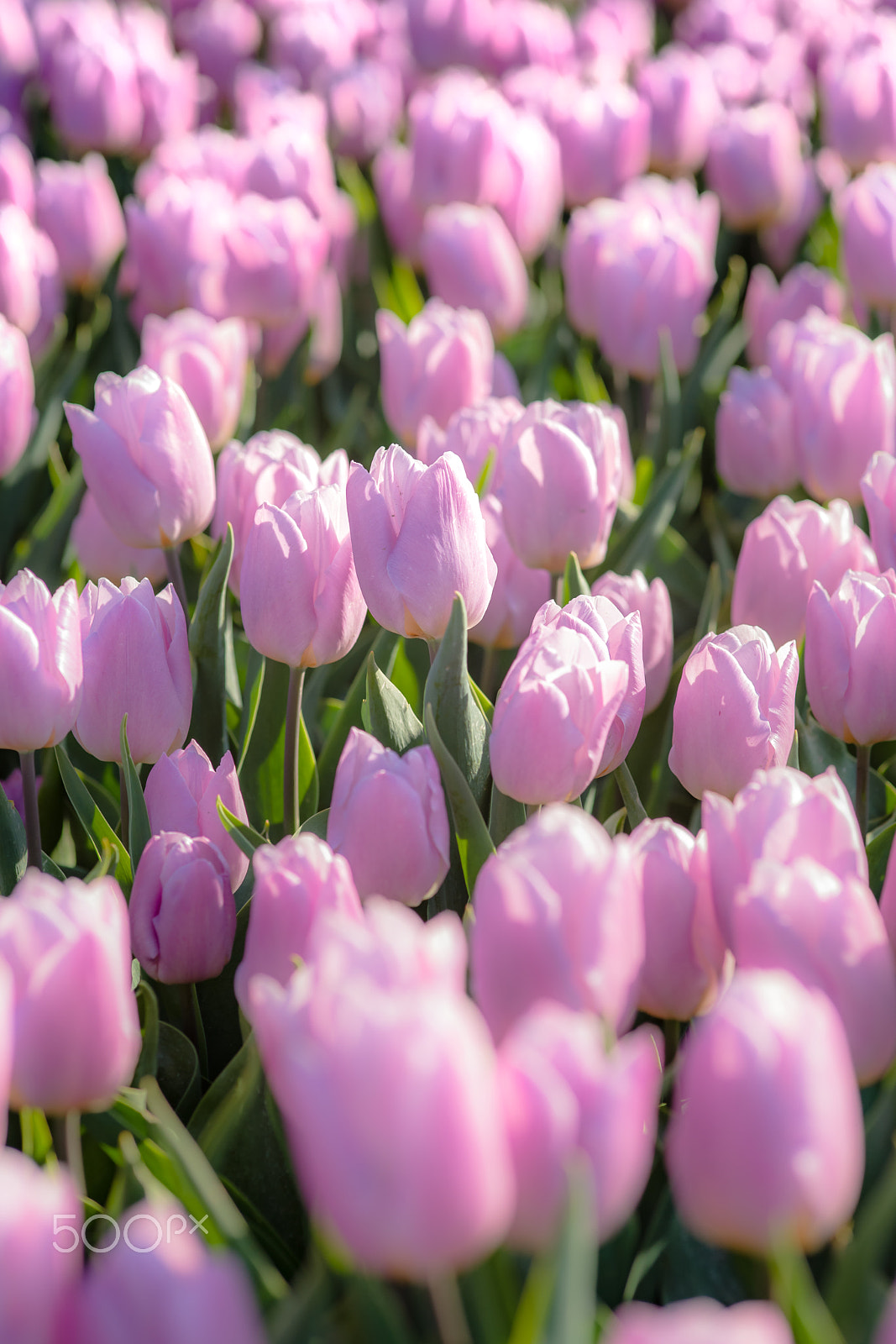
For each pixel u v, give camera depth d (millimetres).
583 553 1174
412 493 1065
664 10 3262
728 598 1329
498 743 1018
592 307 1563
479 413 1245
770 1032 858
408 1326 919
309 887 961
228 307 1507
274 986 880
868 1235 893
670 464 1444
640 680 1051
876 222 1491
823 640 1069
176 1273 780
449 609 1078
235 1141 979
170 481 1174
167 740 1097
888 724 1073
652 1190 971
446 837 1009
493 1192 833
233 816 1064
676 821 1263
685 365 1539
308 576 1076
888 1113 946
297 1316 880
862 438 1281
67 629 1049
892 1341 847
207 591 1165
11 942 903
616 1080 854
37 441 1489
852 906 912
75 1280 914
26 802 1083
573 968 904
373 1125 808
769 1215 863
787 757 1055
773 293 1688
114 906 916
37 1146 969
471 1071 800
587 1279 861
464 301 1593
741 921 920
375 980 860
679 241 1491
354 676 1288
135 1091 978
